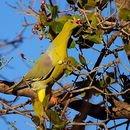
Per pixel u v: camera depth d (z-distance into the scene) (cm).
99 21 1095
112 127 1188
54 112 970
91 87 1025
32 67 1321
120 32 1124
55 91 1238
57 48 1245
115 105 1182
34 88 1308
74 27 1180
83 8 1163
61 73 1281
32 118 1036
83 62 1102
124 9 1048
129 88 1079
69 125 977
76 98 1207
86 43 1184
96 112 1189
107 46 1142
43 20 1132
